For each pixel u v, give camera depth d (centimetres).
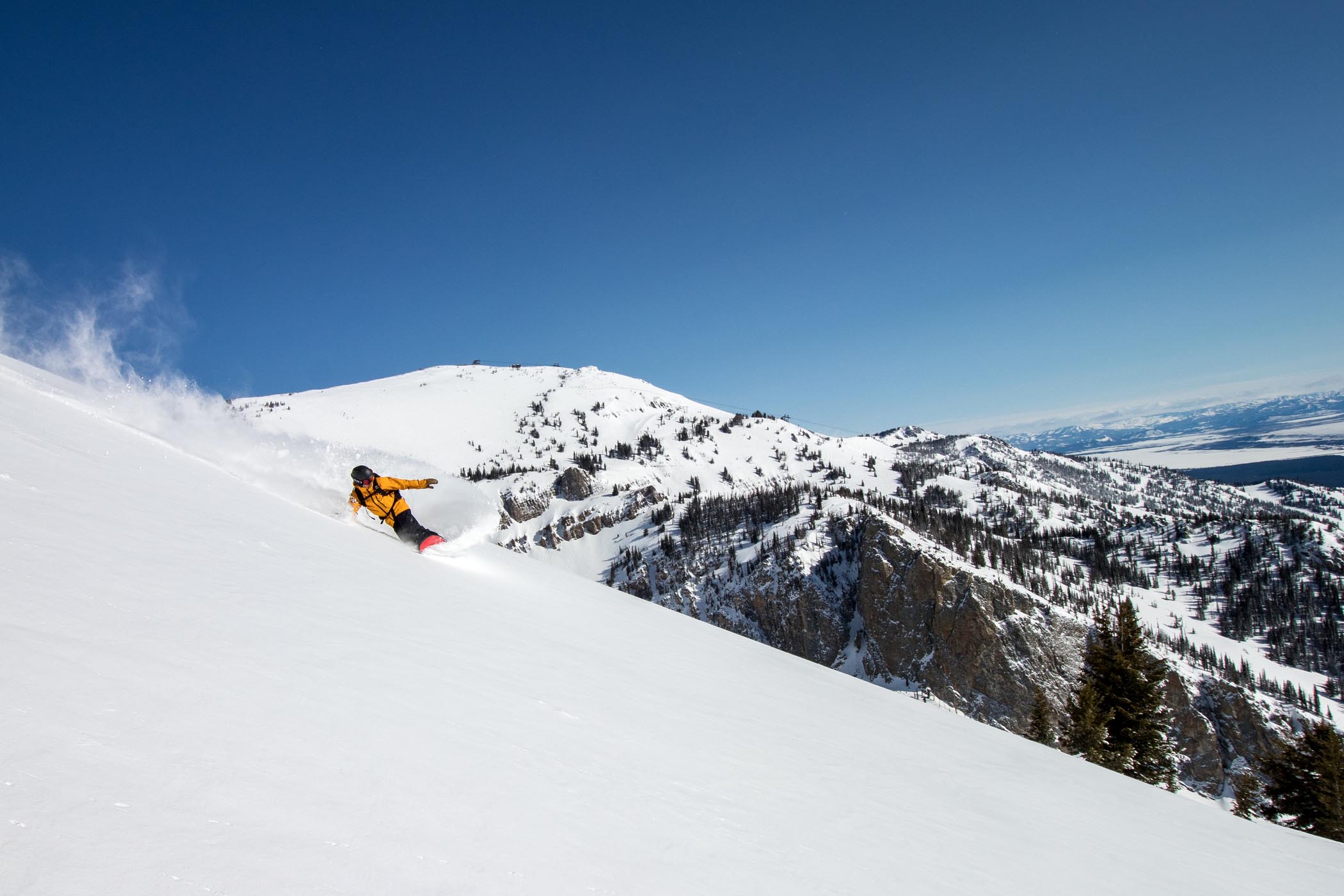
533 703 386
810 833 347
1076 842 515
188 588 346
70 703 196
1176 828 693
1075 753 3400
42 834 136
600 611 974
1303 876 642
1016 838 474
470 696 352
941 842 409
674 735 442
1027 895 368
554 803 263
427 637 444
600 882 216
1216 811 890
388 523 896
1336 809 3088
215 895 138
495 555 1151
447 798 231
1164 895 450
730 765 420
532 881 200
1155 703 3438
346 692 290
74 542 346
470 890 182
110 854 138
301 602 405
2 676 195
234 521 570
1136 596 16988
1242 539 19688
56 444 580
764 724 584
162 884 135
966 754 760
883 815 429
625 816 279
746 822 328
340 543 697
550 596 918
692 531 16550
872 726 761
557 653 566
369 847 184
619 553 17538
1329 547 17888
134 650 250
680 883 238
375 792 216
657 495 19962
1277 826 920
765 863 287
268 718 238
